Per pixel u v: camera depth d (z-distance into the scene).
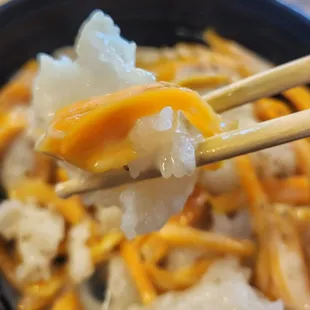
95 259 0.13
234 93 0.09
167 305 0.12
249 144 0.08
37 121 0.10
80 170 0.08
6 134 0.15
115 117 0.07
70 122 0.07
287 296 0.13
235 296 0.12
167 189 0.09
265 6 0.16
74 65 0.09
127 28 0.17
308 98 0.16
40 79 0.09
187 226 0.14
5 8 0.15
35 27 0.16
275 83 0.08
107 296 0.13
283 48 0.17
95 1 0.16
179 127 0.08
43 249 0.13
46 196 0.14
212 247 0.13
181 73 0.15
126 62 0.09
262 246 0.14
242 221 0.14
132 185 0.09
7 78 0.16
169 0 0.17
